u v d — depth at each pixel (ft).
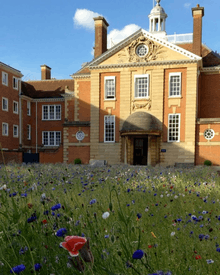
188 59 103.55
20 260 7.72
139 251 5.23
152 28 157.28
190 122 103.24
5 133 131.64
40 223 9.43
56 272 7.43
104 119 112.37
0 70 127.75
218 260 9.40
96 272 6.91
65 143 114.11
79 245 4.95
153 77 107.86
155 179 34.65
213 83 114.32
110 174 40.19
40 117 151.33
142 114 104.83
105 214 7.93
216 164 99.66
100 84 113.60
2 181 24.71
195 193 24.57
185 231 12.37
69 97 130.52
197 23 110.83
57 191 23.06
